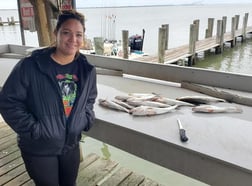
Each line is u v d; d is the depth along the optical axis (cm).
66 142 129
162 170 270
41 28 359
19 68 116
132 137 158
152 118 173
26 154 129
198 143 139
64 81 123
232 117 173
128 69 281
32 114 122
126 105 192
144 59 745
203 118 172
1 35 1728
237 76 221
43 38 363
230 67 809
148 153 154
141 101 193
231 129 155
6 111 118
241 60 889
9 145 269
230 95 204
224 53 1007
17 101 118
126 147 165
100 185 212
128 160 288
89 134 183
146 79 271
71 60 124
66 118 126
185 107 192
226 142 140
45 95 118
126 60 280
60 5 322
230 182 126
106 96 218
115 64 290
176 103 193
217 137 146
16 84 115
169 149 143
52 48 125
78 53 128
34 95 118
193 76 241
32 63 116
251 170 116
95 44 789
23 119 119
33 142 124
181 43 1169
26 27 388
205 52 980
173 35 1409
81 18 124
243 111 184
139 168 274
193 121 167
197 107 183
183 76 247
